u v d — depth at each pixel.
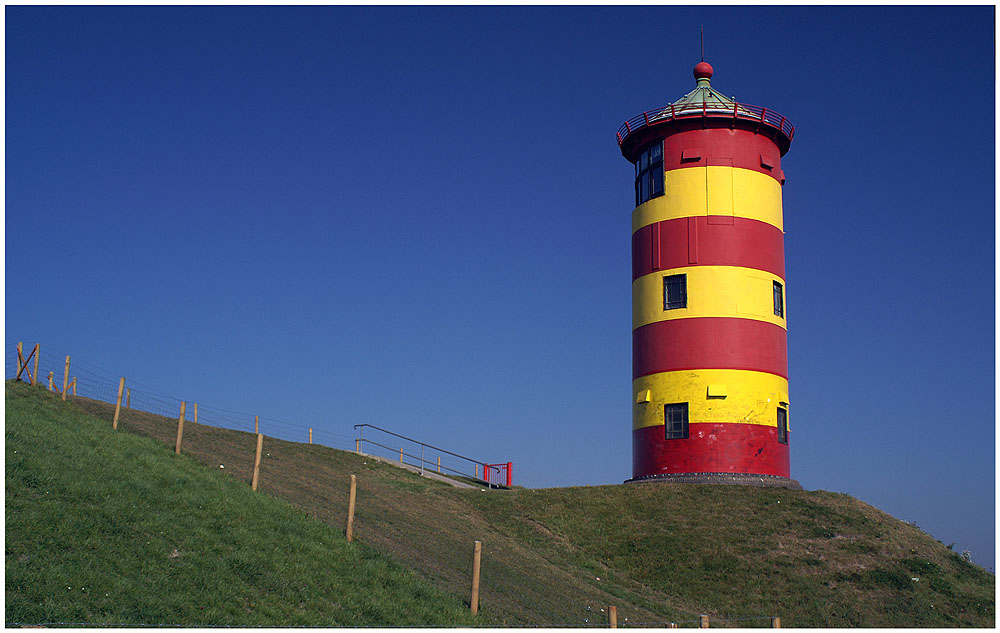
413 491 44.75
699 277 47.12
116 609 19.75
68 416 34.31
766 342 47.06
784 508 42.28
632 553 39.44
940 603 35.59
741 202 48.03
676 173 48.75
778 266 48.97
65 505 23.44
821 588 36.53
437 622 24.53
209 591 21.81
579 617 29.45
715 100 50.16
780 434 47.25
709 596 36.25
